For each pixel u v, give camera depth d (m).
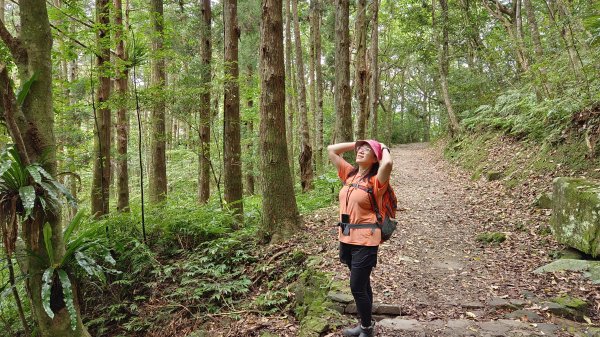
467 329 3.47
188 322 5.02
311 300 4.46
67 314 3.32
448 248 5.91
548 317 3.66
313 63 19.06
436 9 19.77
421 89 34.94
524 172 8.81
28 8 3.16
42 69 3.21
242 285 5.49
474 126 15.12
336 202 9.34
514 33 13.90
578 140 7.88
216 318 4.90
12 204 2.91
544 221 6.37
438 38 16.91
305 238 6.27
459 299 4.19
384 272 4.94
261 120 6.65
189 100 7.08
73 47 6.77
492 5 16.89
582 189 5.15
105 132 7.75
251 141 14.27
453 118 16.88
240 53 14.48
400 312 3.91
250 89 8.71
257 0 13.19
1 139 4.91
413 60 27.52
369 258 3.04
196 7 11.57
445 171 14.14
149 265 6.05
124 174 8.29
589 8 7.07
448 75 19.23
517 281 4.57
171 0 10.99
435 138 24.25
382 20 22.94
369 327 3.23
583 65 7.31
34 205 3.10
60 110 7.98
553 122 9.12
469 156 13.43
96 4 7.30
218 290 5.37
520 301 4.00
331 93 32.19
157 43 8.09
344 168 3.39
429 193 10.30
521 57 11.49
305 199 10.09
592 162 7.17
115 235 6.36
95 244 3.55
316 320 3.85
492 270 4.98
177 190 17.61
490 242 6.06
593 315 3.71
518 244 5.82
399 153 23.30
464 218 7.54
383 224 3.06
